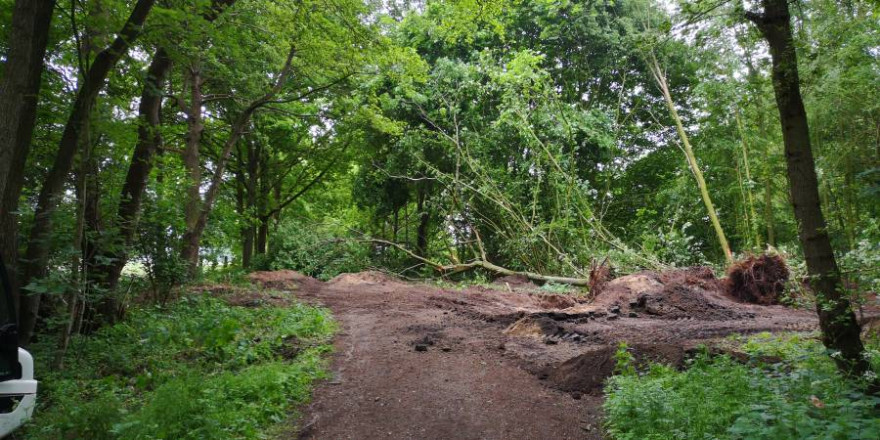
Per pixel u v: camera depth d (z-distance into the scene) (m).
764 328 9.07
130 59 8.30
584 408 5.67
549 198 19.44
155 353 7.27
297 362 7.14
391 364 7.22
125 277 9.79
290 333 8.45
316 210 28.50
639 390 5.17
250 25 11.41
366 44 12.73
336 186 27.80
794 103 4.95
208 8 8.67
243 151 24.91
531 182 19.53
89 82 7.11
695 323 9.81
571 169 18.03
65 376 6.35
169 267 9.68
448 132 21.08
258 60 14.39
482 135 20.11
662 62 20.62
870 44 8.82
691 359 6.33
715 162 18.67
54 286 6.41
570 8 21.78
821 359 5.79
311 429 5.28
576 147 19.92
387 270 20.28
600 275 13.97
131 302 9.99
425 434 5.20
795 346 6.81
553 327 8.91
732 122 15.95
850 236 10.28
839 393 4.56
